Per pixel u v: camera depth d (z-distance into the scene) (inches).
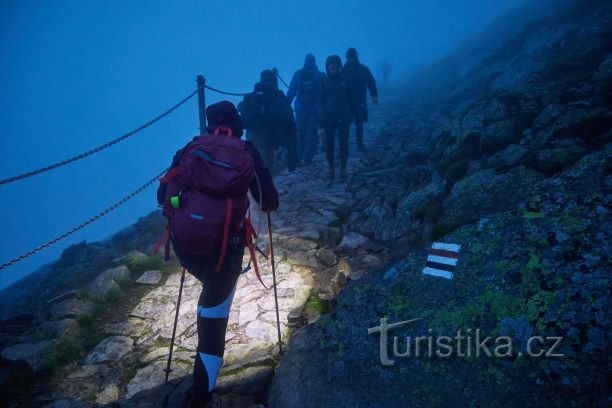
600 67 168.1
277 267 162.4
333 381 84.0
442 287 88.1
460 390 69.6
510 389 65.1
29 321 146.0
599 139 123.9
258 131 244.2
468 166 157.6
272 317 128.0
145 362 114.7
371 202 218.5
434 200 162.6
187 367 109.7
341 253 168.6
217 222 71.0
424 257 98.4
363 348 86.5
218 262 73.4
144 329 134.3
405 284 95.1
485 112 188.2
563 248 77.9
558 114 144.9
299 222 210.4
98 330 136.9
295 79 322.7
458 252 92.6
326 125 258.2
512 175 126.6
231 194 72.5
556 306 70.3
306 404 82.1
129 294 159.5
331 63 248.2
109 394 103.0
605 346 61.8
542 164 121.9
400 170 257.4
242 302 139.2
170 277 171.2
